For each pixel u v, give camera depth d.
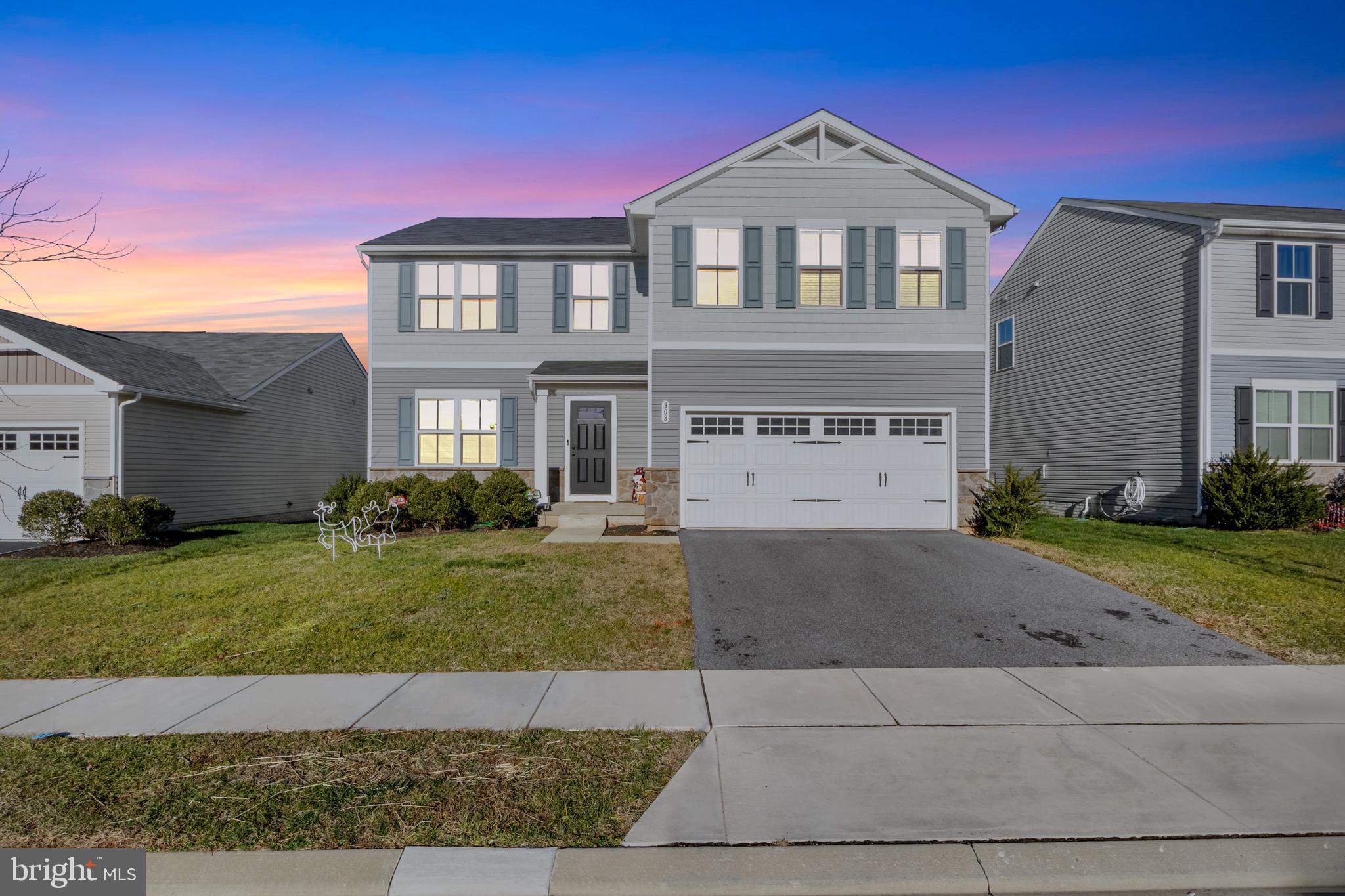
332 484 23.92
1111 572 9.78
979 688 5.92
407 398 16.44
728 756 4.64
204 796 4.12
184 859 3.55
